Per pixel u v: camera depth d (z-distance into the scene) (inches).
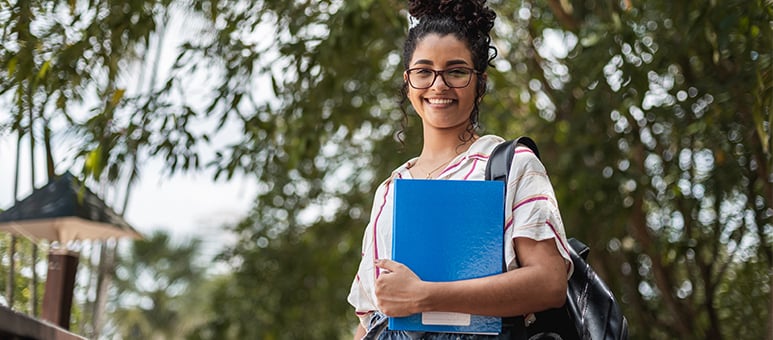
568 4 279.9
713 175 287.7
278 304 417.7
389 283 87.6
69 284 213.3
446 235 89.4
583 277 95.1
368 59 302.2
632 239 341.4
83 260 273.1
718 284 323.0
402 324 89.4
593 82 257.3
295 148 283.4
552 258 88.5
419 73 95.1
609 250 346.3
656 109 278.5
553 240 89.0
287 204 387.9
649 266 357.7
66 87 217.0
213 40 254.1
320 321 428.8
